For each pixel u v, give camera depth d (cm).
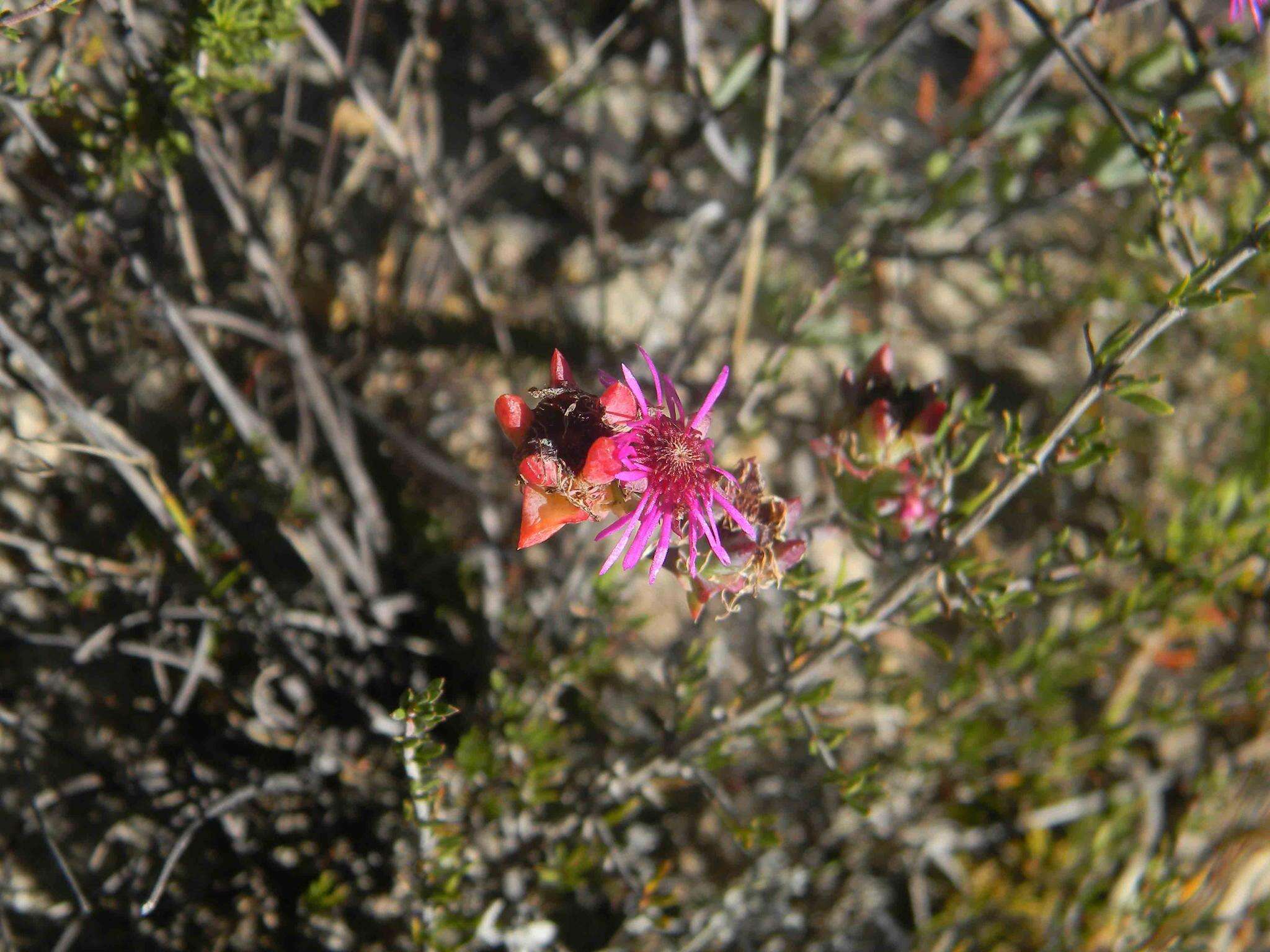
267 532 23
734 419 20
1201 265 14
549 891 22
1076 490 27
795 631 17
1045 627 25
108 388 22
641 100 29
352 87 22
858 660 25
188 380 23
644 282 28
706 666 19
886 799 18
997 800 23
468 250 26
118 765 21
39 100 17
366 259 26
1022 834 24
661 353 27
